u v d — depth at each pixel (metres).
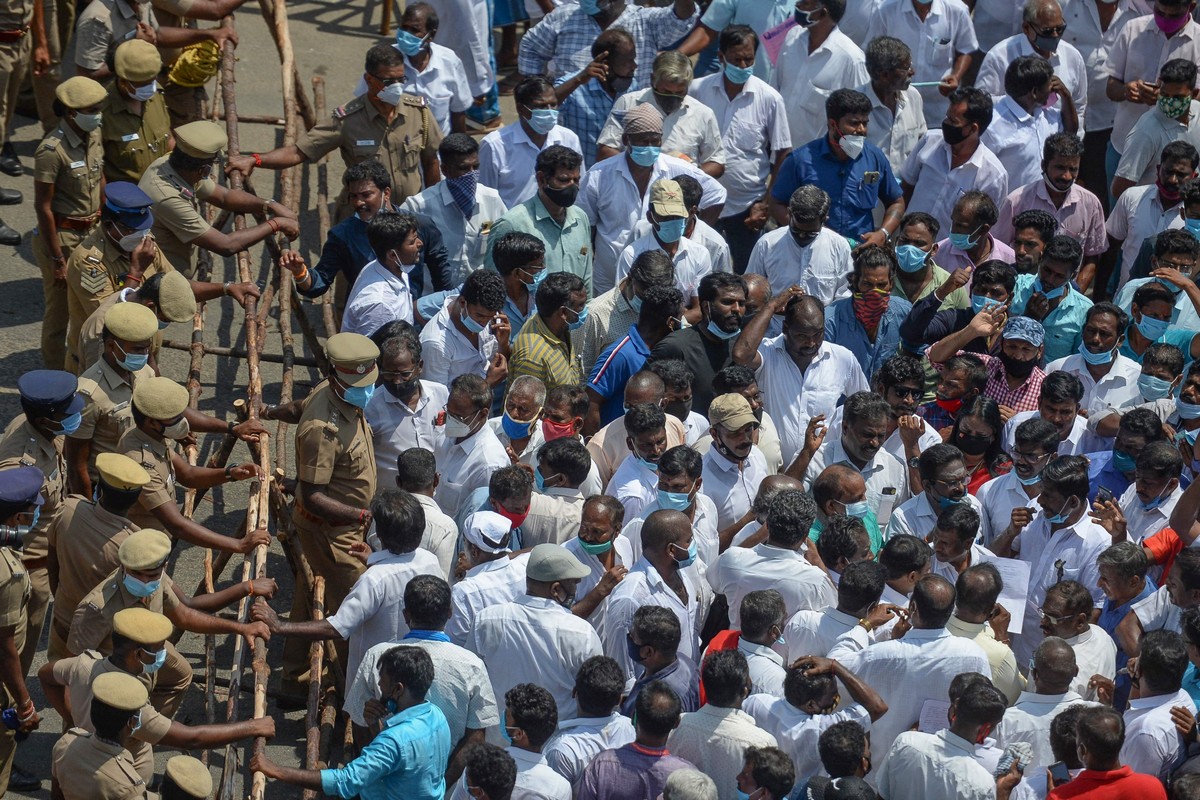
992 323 28.14
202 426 24.73
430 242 29.83
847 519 22.22
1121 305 31.72
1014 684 21.11
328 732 23.94
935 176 34.69
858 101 32.66
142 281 25.67
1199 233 33.09
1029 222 31.66
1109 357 28.52
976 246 31.94
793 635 21.42
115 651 19.31
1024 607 23.45
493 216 31.41
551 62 40.19
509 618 20.62
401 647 19.20
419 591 20.02
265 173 40.69
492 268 31.55
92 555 21.16
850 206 33.72
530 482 22.19
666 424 25.23
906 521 24.77
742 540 23.61
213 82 42.94
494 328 26.89
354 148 32.44
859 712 20.53
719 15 39.03
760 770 18.09
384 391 24.47
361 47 47.84
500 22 46.53
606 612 21.44
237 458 30.22
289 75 36.53
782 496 22.31
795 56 37.00
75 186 28.58
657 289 27.14
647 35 39.53
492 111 43.69
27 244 35.53
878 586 20.92
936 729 20.12
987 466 27.28
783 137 35.91
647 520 21.52
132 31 32.59
